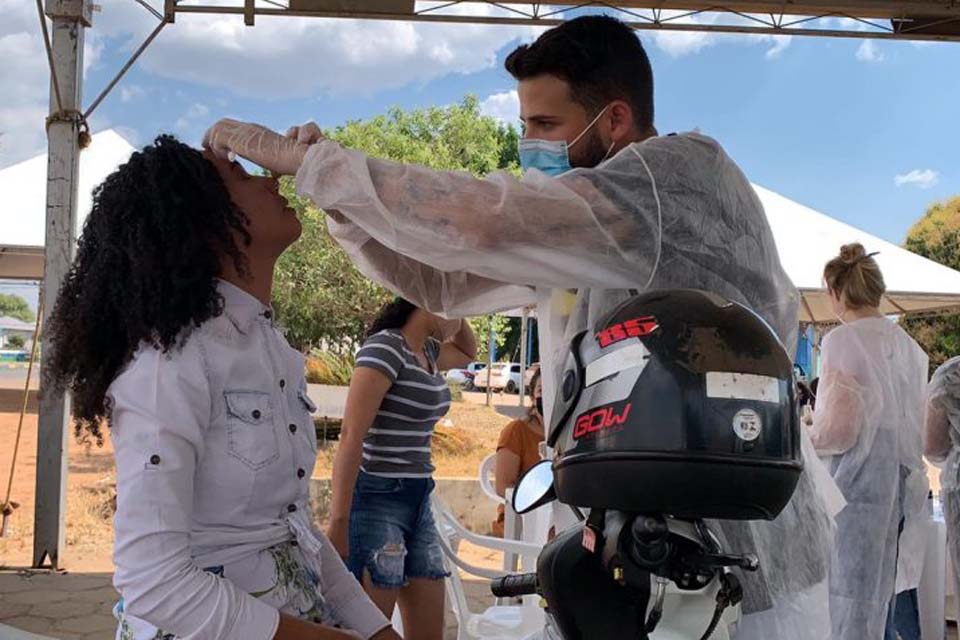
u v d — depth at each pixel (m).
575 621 1.17
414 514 3.06
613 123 1.69
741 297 1.57
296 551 1.43
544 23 6.96
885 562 3.53
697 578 1.09
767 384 1.05
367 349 2.98
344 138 17.58
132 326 1.29
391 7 6.76
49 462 6.29
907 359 3.67
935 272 8.33
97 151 8.98
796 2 6.86
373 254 2.02
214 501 1.33
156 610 1.20
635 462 1.02
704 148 1.59
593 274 1.51
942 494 3.98
